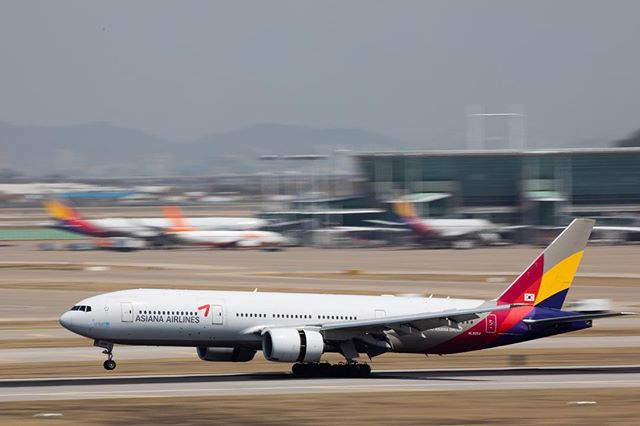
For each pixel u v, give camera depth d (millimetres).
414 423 167625
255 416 172875
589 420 172375
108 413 174500
